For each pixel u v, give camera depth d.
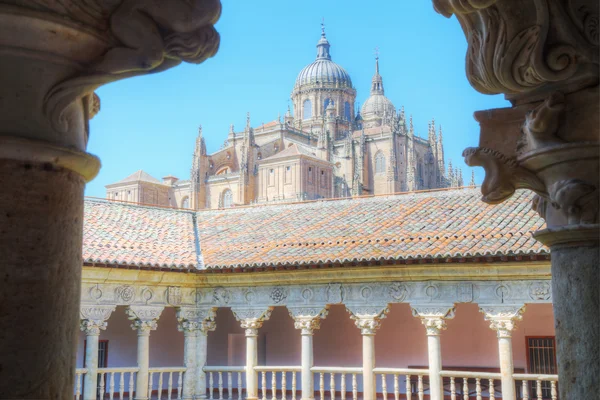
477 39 4.53
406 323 22.61
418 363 22.19
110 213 22.66
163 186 114.00
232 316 25.39
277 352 24.45
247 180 106.06
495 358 21.25
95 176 3.47
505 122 4.57
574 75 4.17
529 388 20.44
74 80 3.15
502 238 16.77
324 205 23.05
